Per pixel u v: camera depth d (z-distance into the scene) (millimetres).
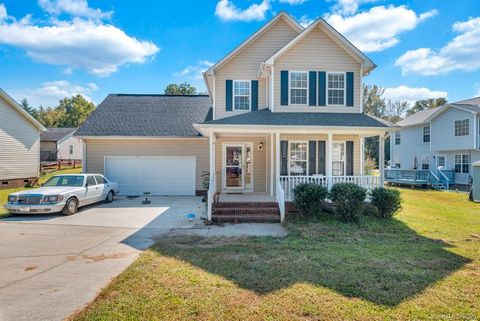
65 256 6000
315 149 13312
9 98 19156
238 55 14188
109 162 16141
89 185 12117
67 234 7918
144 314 3621
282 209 9641
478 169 15148
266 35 14281
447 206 13367
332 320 3518
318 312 3695
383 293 4246
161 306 3816
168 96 20016
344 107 12672
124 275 4852
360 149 13570
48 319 3541
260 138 14391
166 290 4289
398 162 32094
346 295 4180
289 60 12617
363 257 5918
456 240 7387
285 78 12578
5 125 19328
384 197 9695
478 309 3797
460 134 23531
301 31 13359
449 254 6164
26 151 21141
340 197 9352
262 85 14164
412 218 10156
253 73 14172
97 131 15875
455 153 24594
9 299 4066
